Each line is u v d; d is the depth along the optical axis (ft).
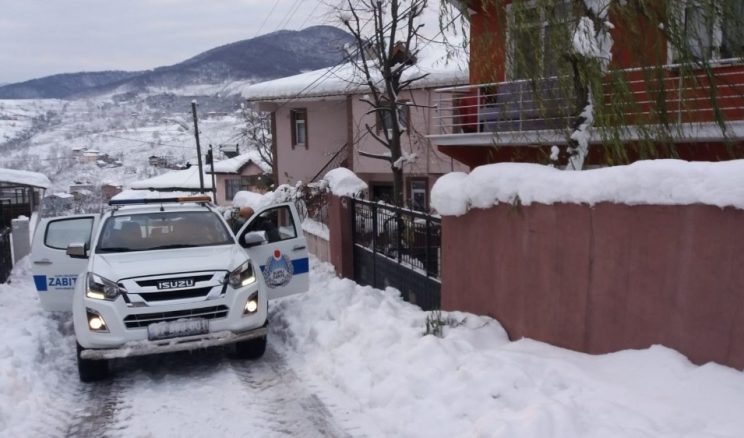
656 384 15.71
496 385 17.29
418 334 22.71
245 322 23.35
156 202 29.84
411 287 30.58
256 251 29.73
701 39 19.11
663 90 19.72
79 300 22.44
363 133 73.51
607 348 18.49
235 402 20.07
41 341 26.81
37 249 29.14
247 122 154.30
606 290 18.47
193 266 23.26
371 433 17.21
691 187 15.96
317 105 81.15
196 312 22.68
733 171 15.20
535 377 17.72
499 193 22.41
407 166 69.31
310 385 21.48
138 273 22.54
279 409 19.35
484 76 28.45
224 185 148.25
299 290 31.12
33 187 103.40
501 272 22.81
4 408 18.90
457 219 25.17
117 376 23.48
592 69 20.25
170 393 21.18
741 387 14.53
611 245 18.24
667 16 18.85
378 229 35.14
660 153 21.25
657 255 16.97
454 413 16.75
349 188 39.29
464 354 20.39
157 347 21.97
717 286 15.56
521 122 26.73
